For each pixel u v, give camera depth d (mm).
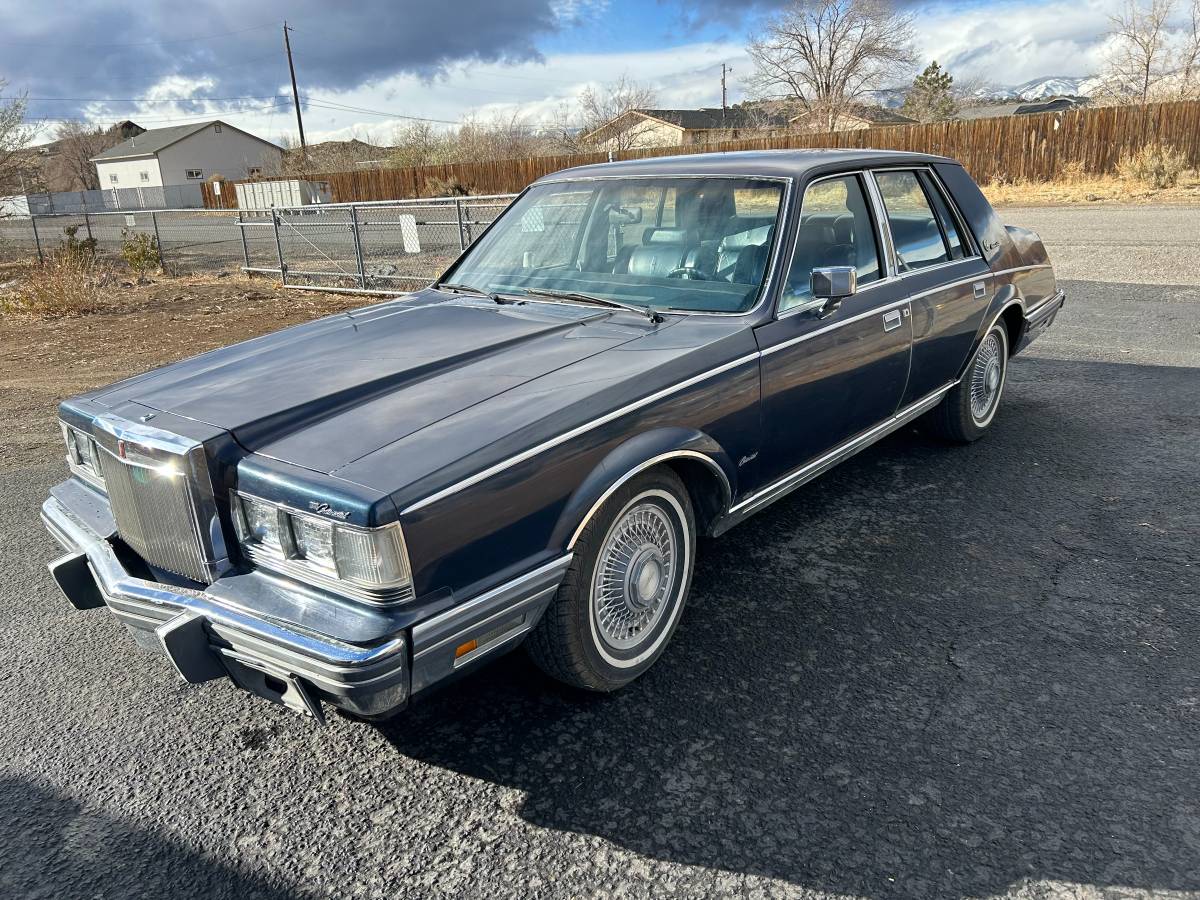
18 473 5578
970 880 2139
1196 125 23719
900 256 4176
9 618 3699
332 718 2932
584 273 3816
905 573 3693
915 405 4434
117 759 2762
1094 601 3398
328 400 2682
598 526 2674
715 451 3045
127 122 84875
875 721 2754
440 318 3537
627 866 2238
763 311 3311
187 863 2314
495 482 2357
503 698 2984
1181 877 2117
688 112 66875
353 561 2176
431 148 46500
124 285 15758
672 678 3035
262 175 51719
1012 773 2494
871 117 55219
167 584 2527
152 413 2660
